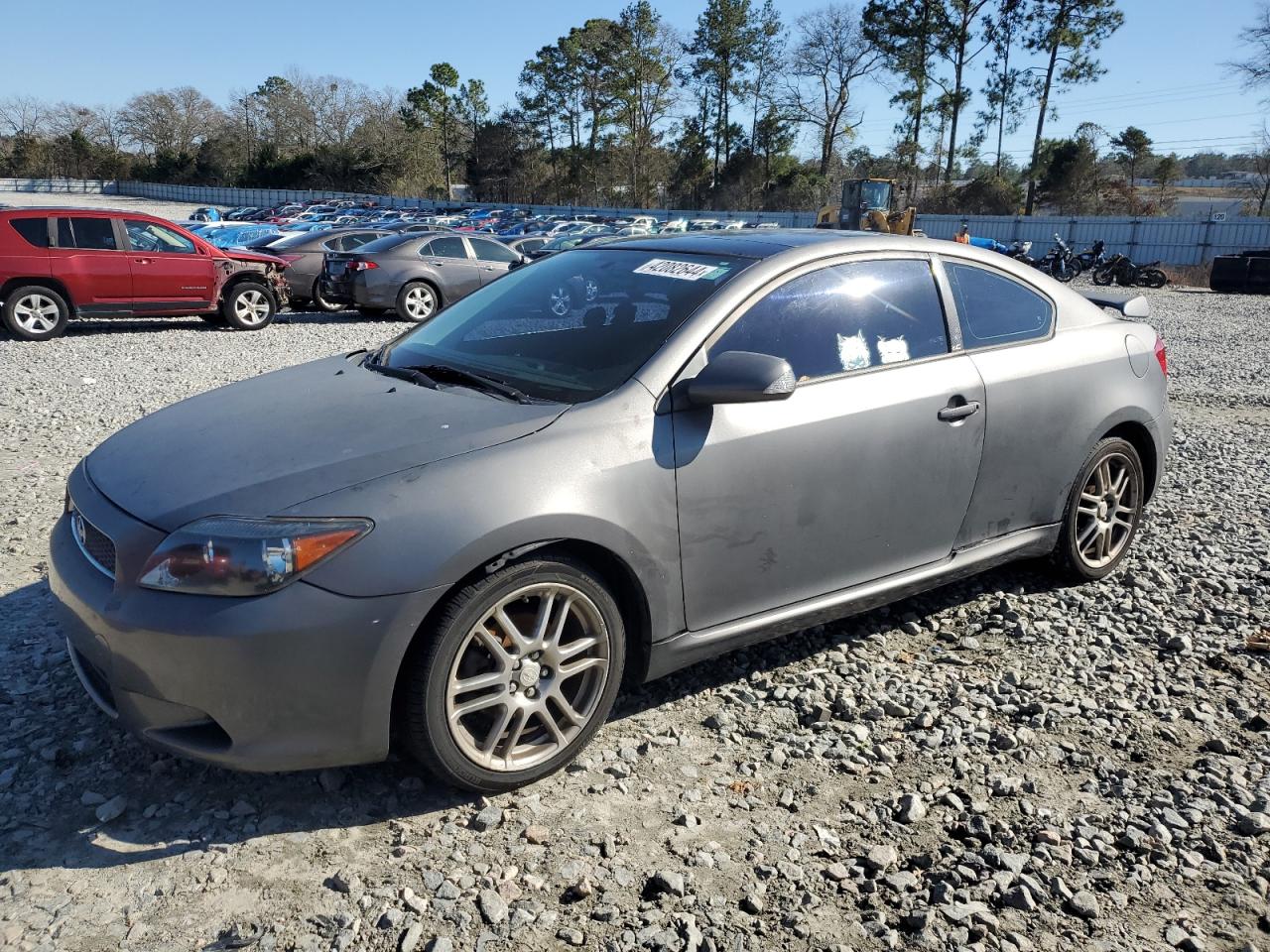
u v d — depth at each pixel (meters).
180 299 13.21
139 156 92.88
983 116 60.44
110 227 12.63
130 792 2.68
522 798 2.70
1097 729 3.16
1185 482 6.22
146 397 8.54
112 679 2.48
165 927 2.19
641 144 79.38
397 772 2.81
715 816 2.65
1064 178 57.97
